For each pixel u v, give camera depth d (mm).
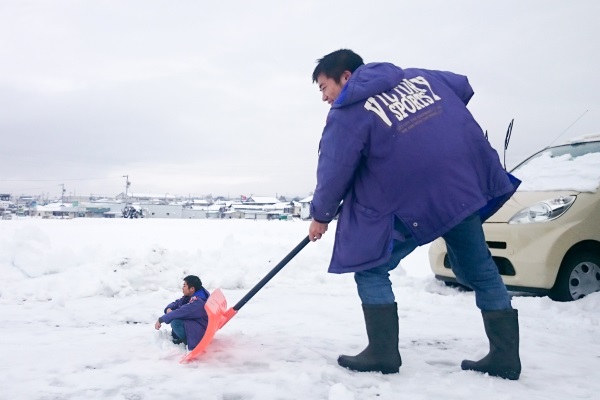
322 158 2312
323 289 5945
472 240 2330
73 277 5691
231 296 5453
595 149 5730
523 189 5555
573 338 3426
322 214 2361
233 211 115125
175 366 2557
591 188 5055
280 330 3506
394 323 2416
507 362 2334
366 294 2434
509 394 2113
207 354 2791
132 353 2863
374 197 2279
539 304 4680
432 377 2346
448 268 5766
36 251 6504
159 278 6004
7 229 15227
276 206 116500
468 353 2885
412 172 2199
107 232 17562
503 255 5105
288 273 6785
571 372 2514
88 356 2789
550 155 6180
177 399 2047
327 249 8086
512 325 2350
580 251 4926
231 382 2250
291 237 16797
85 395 2092
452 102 2350
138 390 2154
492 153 2326
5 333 3531
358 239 2299
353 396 2031
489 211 2443
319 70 2539
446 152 2203
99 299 5164
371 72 2293
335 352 2861
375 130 2213
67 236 14859
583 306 4469
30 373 2428
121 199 154000
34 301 5035
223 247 7836
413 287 6031
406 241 2424
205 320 2939
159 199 162125
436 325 3826
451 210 2193
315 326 3689
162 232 18641
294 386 2188
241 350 2877
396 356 2400
